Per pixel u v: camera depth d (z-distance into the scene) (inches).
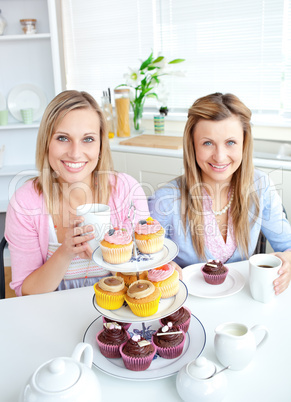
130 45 140.7
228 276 54.2
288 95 114.7
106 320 41.9
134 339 37.8
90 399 29.6
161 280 39.4
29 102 128.3
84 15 147.2
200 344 40.4
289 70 112.3
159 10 130.9
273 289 47.8
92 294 51.3
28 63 125.5
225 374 37.3
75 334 43.7
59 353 40.9
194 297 49.9
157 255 40.4
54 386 29.3
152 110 143.9
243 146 60.2
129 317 37.4
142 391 36.0
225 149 57.7
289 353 39.6
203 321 45.0
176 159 109.8
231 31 119.1
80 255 49.1
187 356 39.0
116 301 38.4
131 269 37.1
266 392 35.1
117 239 38.3
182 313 42.2
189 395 33.1
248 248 64.9
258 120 119.5
